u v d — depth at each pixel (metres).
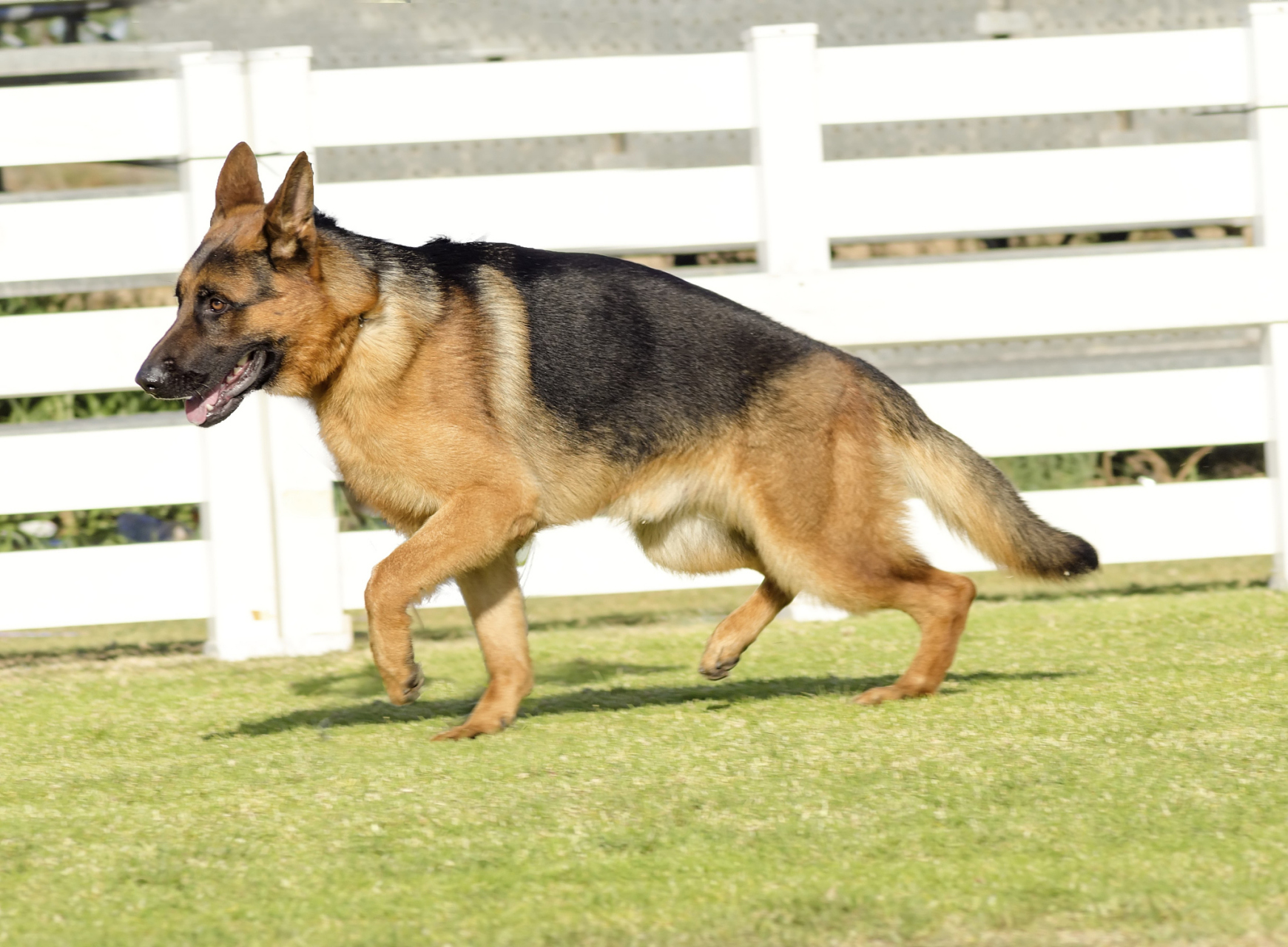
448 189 10.74
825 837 5.34
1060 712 7.22
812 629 10.54
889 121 10.93
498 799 5.97
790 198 10.81
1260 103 11.02
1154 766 6.09
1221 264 11.00
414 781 6.34
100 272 10.45
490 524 7.27
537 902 4.81
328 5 12.34
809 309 10.79
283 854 5.37
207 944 4.55
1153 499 11.14
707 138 13.05
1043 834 5.29
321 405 7.45
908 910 4.63
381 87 10.59
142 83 10.46
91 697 9.14
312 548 10.42
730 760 6.49
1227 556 11.55
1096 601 10.98
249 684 9.39
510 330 7.52
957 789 5.86
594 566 10.81
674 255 13.70
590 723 7.58
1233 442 11.18
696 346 7.75
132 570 10.48
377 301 7.25
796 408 7.72
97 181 17.75
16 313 13.12
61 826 5.86
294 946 4.50
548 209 10.83
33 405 13.12
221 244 7.18
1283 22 10.98
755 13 13.06
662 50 12.96
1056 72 11.02
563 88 10.76
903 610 7.91
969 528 8.23
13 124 10.37
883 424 7.95
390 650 7.20
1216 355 13.55
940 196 10.96
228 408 7.22
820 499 7.71
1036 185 11.02
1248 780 5.84
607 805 5.82
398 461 7.33
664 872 5.05
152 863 5.32
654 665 9.58
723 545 8.26
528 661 7.73
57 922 4.77
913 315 10.87
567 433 7.59
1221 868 4.88
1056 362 13.43
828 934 4.49
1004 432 11.10
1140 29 13.30
